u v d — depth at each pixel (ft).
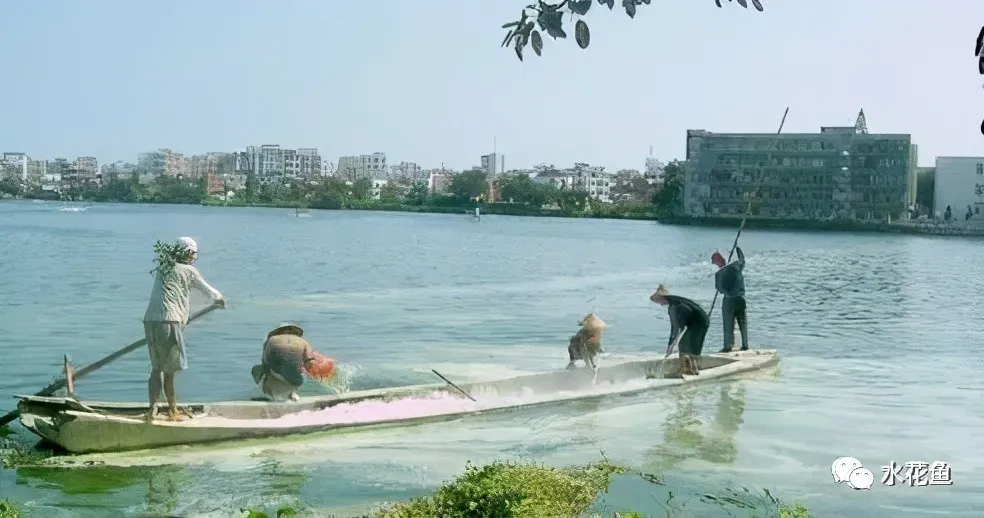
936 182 551.18
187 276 37.01
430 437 38.60
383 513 27.55
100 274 129.59
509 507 26.61
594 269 168.66
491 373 54.39
